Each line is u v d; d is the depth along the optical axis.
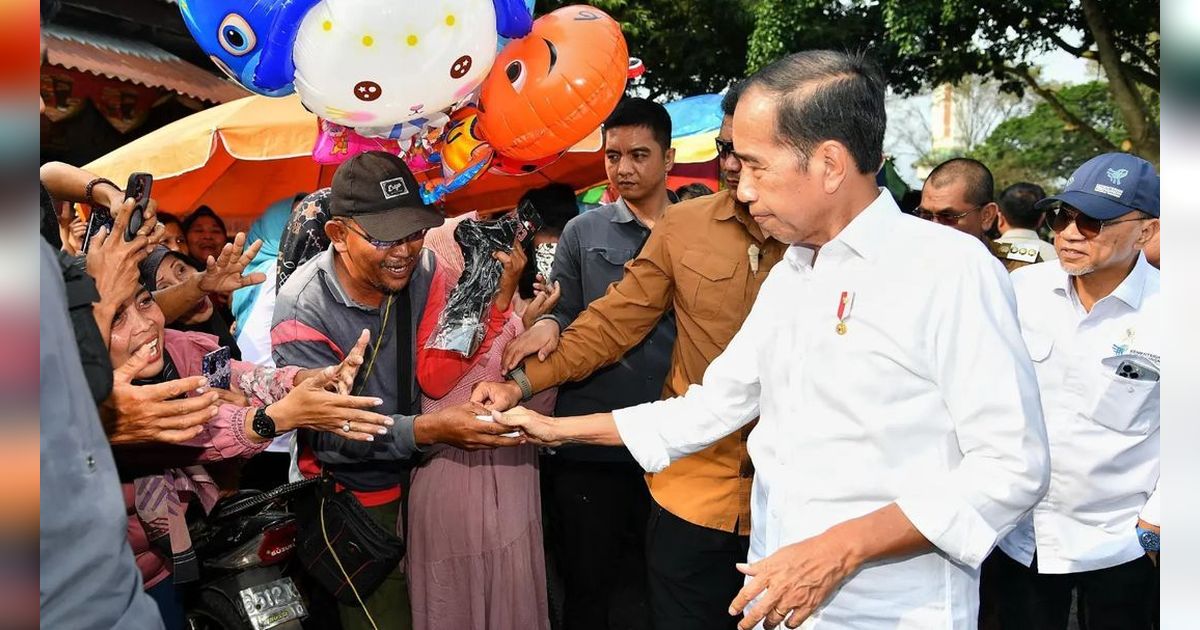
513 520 2.73
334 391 2.45
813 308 1.80
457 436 2.45
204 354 2.44
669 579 2.69
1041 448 1.66
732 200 2.64
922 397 1.72
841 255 1.78
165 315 2.44
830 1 14.16
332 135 2.53
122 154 5.96
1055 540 2.73
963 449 1.70
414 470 2.72
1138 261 2.63
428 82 2.20
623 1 14.02
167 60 9.15
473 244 2.59
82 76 8.47
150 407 1.76
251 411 2.21
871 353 1.72
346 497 2.55
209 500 2.45
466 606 2.70
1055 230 2.61
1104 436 2.65
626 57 2.57
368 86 2.17
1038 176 31.39
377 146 2.53
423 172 2.60
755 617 1.64
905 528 1.63
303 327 2.54
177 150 5.86
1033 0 13.80
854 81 1.71
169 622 2.36
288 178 7.14
